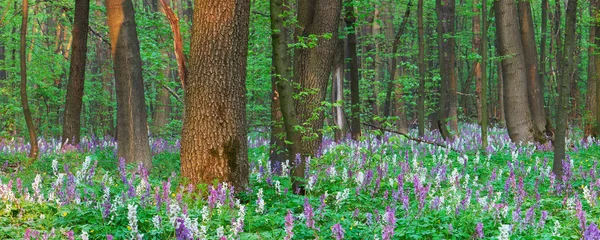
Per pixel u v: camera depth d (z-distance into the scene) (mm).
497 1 18594
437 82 28406
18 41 23875
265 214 8227
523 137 18359
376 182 9516
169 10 11062
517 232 7355
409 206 8461
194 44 9719
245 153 9914
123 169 10219
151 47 18172
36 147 13367
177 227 5188
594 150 17219
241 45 9828
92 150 15938
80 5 16875
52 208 8000
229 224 7613
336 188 9844
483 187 10812
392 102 32406
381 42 25750
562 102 11617
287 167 11203
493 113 42062
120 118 13234
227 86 9633
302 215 7332
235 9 9648
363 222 7992
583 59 37312
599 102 19484
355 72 18453
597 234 5691
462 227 7480
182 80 11008
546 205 9266
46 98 26109
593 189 9773
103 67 29172
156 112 26828
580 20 22656
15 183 9797
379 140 17828
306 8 13883
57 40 30938
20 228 6930
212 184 9523
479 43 27578
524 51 19344
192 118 9664
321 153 12500
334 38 13734
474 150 16828
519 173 12539
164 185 8117
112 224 7148
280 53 10008
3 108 21297
